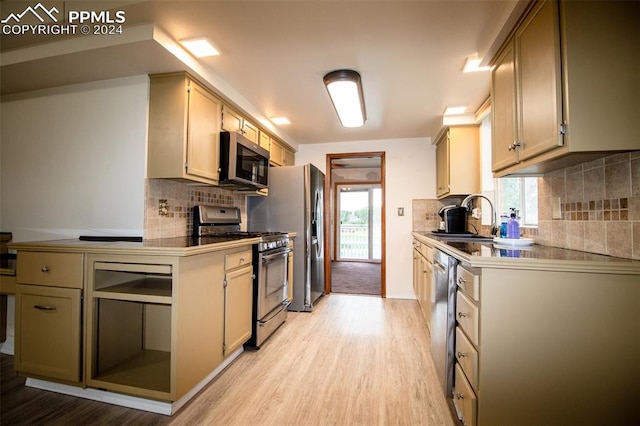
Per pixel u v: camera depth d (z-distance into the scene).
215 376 1.95
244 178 2.57
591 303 1.18
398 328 2.84
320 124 3.46
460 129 3.17
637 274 1.14
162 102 2.07
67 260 1.70
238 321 2.15
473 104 2.83
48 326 1.71
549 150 1.29
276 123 3.42
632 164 1.22
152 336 2.07
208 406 1.65
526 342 1.22
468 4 1.50
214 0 1.46
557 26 1.21
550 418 1.21
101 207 2.15
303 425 1.51
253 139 3.00
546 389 1.21
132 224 2.09
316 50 1.92
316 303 3.73
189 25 1.67
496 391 1.24
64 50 1.78
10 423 1.50
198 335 1.71
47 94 2.29
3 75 2.07
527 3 1.38
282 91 2.57
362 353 2.30
